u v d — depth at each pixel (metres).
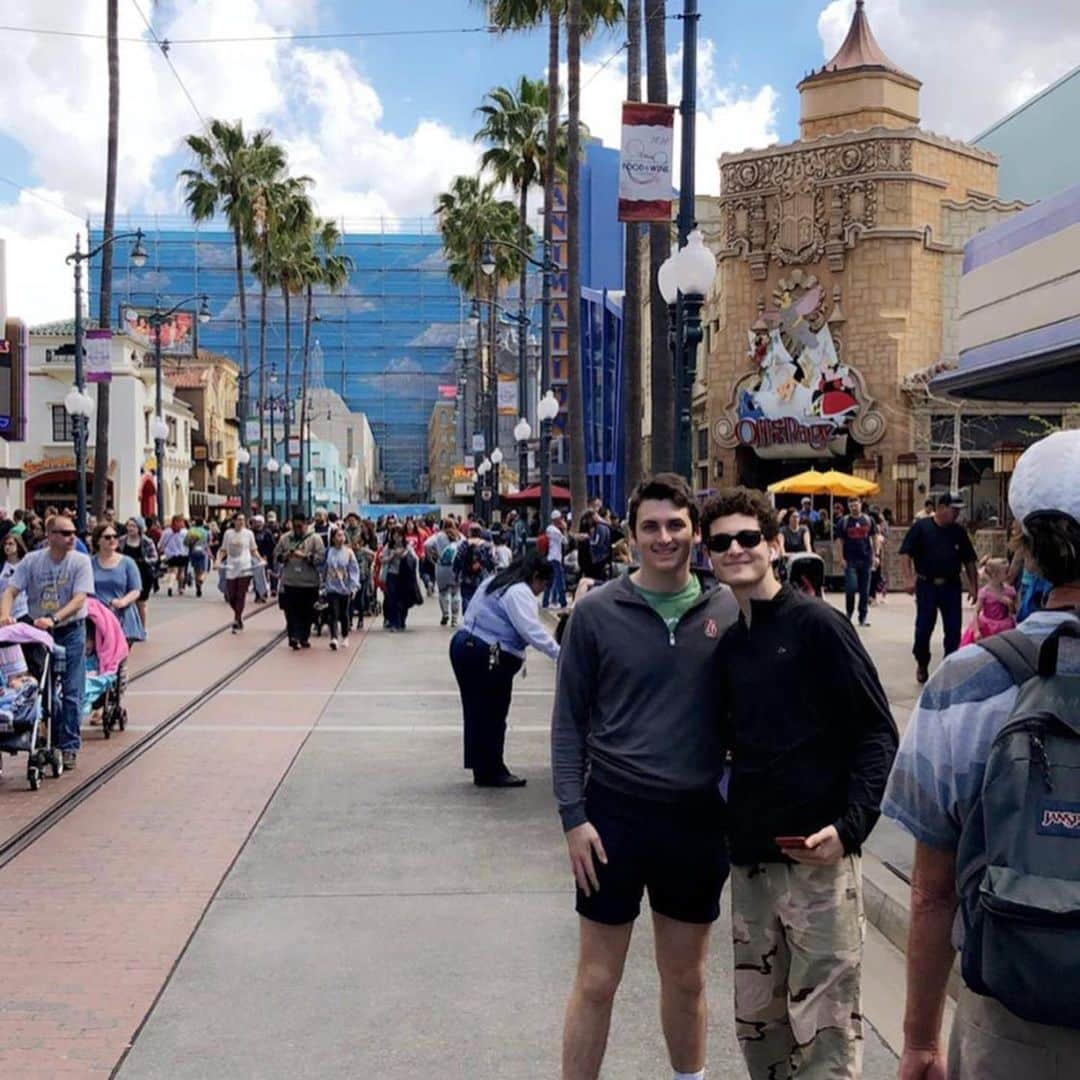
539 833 7.76
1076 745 2.09
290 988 5.16
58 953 5.55
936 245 36.75
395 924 5.99
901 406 36.19
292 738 11.06
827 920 3.42
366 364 94.19
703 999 3.93
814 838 3.28
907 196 36.44
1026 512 2.36
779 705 3.46
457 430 84.88
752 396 38.25
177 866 6.95
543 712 12.71
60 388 49.84
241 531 21.25
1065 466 2.31
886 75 38.31
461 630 9.11
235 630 21.28
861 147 36.69
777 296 38.03
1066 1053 2.12
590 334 50.25
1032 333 10.10
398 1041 4.64
